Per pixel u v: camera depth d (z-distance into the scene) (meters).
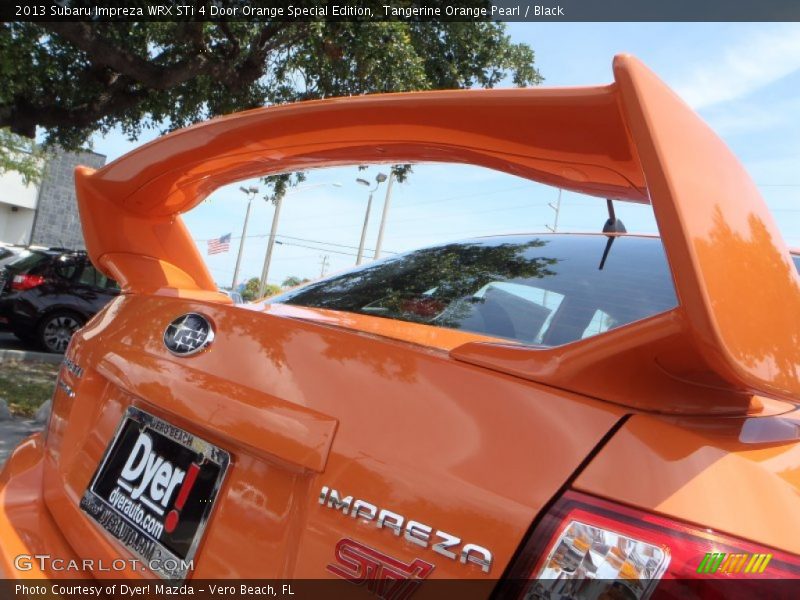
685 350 0.94
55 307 9.34
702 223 0.91
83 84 7.70
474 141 1.26
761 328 0.93
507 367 1.12
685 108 1.03
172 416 1.42
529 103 1.08
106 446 1.57
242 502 1.24
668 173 0.91
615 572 0.87
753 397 1.23
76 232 32.62
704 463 0.94
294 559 1.12
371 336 1.42
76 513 1.55
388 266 2.06
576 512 0.92
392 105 1.25
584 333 1.50
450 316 1.64
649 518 0.89
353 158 1.55
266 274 28.72
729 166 1.05
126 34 7.33
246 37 7.80
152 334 1.56
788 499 0.92
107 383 1.67
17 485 1.74
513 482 0.97
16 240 31.05
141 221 2.00
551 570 0.90
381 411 1.12
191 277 2.05
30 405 6.02
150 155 1.74
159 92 8.12
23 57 6.70
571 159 1.19
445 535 0.98
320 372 1.23
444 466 1.03
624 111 0.99
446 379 1.12
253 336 1.36
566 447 0.98
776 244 1.05
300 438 1.16
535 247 1.97
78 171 1.91
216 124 1.56
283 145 1.56
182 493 1.34
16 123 7.37
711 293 0.87
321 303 1.85
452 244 2.16
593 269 1.75
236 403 1.27
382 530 1.04
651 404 1.04
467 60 8.58
